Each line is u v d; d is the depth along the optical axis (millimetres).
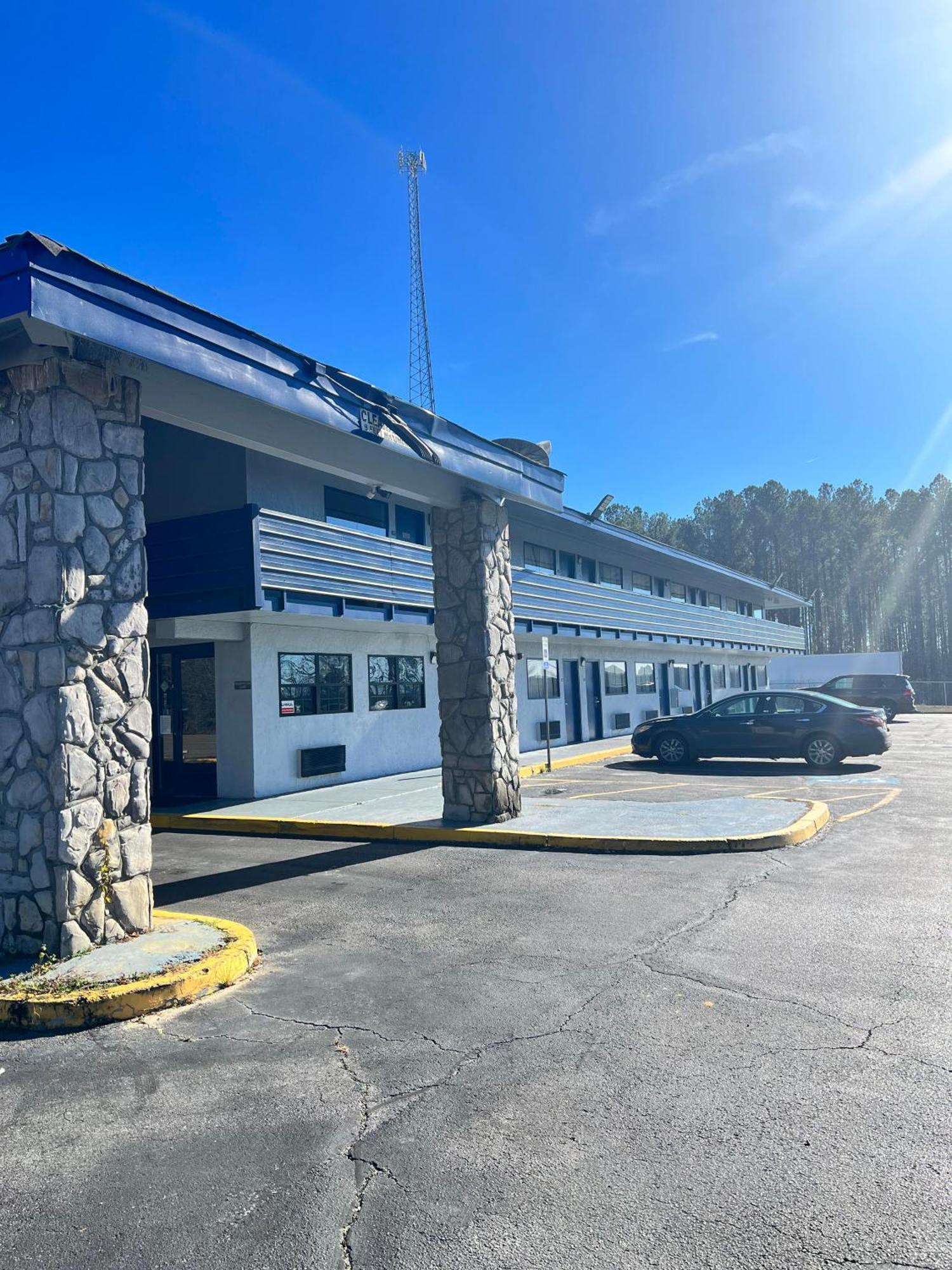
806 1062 4168
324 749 15859
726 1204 3092
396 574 15945
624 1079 4070
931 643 79438
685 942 6051
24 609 5938
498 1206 3127
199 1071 4344
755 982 5227
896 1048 4289
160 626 13672
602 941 6148
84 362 6145
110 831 6074
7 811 5895
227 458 13641
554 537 23562
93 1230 3078
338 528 14578
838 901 6957
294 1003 5219
